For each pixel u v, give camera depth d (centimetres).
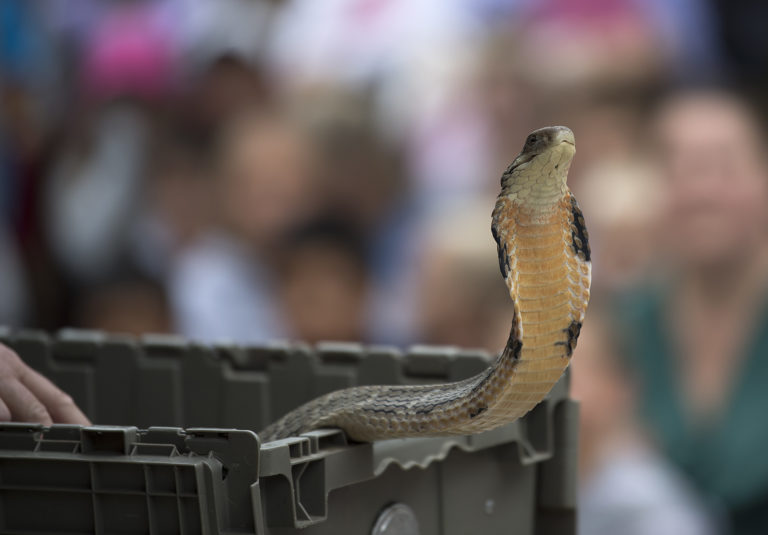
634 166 1814
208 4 2209
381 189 2022
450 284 1836
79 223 2191
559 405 766
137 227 2155
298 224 2022
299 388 856
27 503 559
